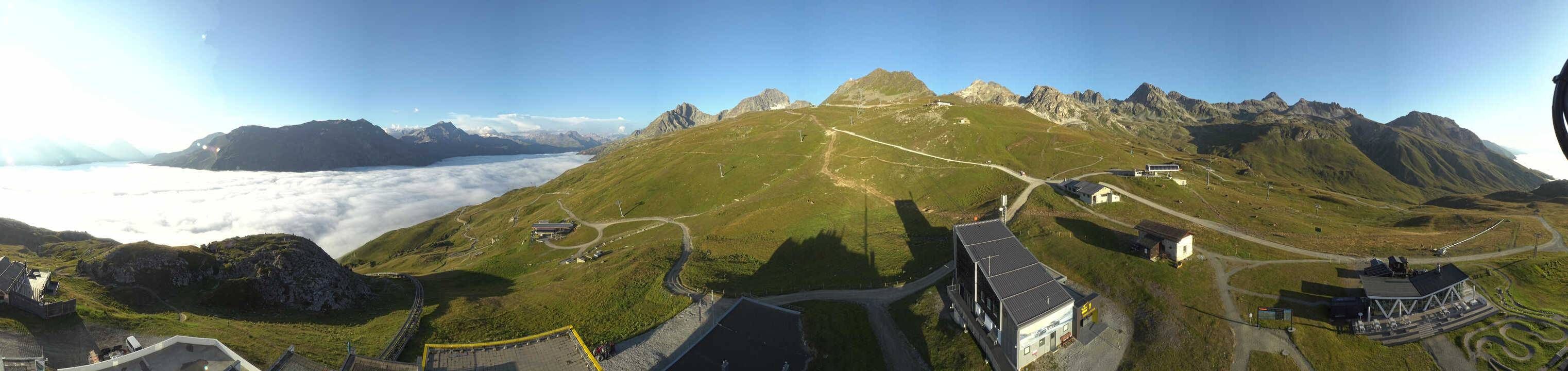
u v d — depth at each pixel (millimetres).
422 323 77562
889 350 62844
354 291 87938
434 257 189875
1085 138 187625
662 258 112750
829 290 81562
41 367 41906
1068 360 57250
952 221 119062
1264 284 67812
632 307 84312
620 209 178750
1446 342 53156
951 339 62281
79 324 53094
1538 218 86938
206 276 76062
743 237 123562
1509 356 50219
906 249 99500
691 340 68375
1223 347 57188
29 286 59750
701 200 173250
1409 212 112000
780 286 86125
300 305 77625
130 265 70625
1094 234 90000
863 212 133750
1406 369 51500
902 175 160625
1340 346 55219
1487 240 78125
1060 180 136750
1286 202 121250
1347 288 65375
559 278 114062
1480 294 61344
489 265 142125
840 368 59562
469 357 54000
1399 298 56094
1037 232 95188
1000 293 56312
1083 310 61062
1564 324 53062
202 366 45688
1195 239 83000
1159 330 61281
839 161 183000
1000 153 172250
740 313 73500
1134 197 117250
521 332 75688
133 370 42281
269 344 57656
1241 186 141750
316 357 56656
